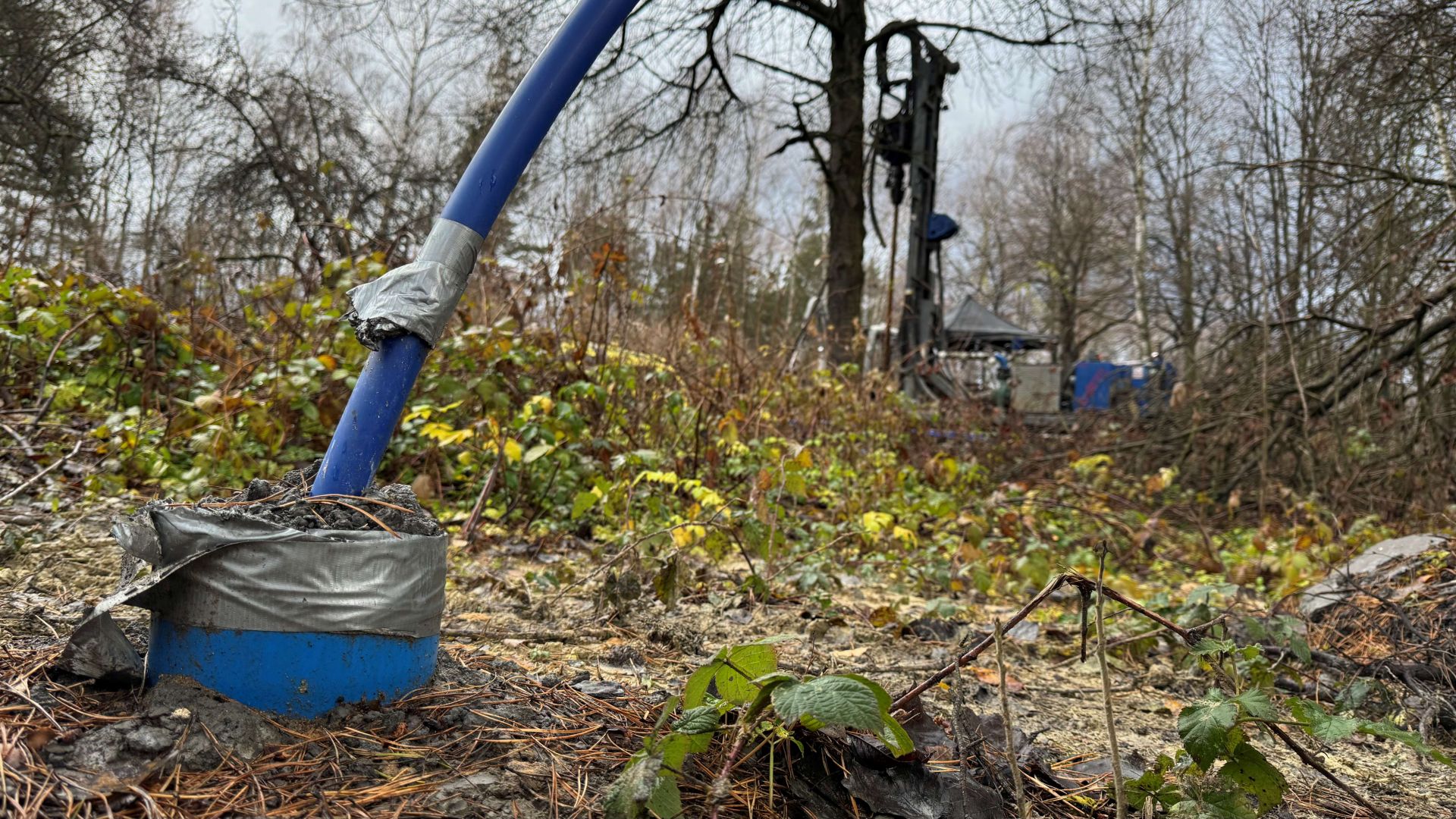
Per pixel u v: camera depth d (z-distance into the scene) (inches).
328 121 682.8
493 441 222.5
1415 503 326.0
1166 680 148.1
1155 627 166.9
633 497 237.5
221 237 524.1
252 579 77.2
